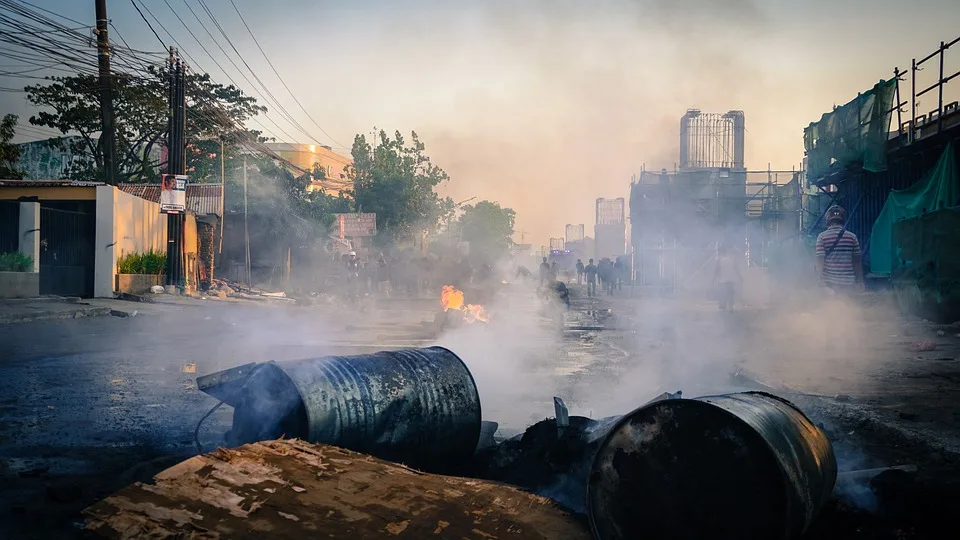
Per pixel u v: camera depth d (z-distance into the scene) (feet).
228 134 102.53
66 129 113.50
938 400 18.66
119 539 7.28
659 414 7.89
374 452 11.19
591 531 8.13
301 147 220.02
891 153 59.06
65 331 42.91
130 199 77.10
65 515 10.23
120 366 27.63
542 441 11.99
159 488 8.09
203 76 119.44
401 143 180.65
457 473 12.42
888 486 10.32
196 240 97.50
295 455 9.17
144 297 69.77
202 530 7.45
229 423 17.10
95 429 16.28
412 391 11.85
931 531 9.37
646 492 7.87
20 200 67.15
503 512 8.41
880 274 54.54
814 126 75.25
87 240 71.82
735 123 138.41
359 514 8.01
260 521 7.68
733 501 7.46
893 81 56.03
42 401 19.92
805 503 7.77
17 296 59.67
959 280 38.73
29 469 12.75
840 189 73.10
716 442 7.57
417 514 8.15
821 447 9.11
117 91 107.86
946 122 48.83
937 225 40.81
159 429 16.35
